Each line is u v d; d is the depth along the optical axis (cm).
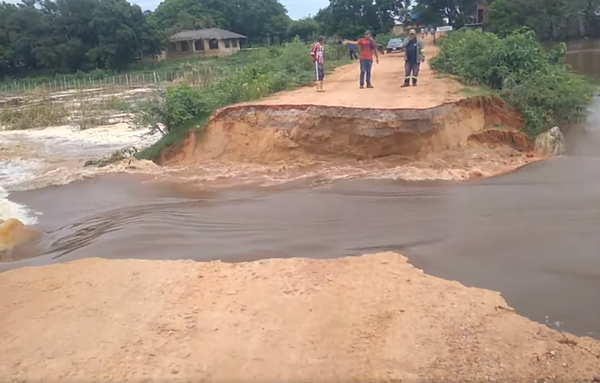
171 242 910
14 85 5747
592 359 532
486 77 1677
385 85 1748
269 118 1418
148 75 5844
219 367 552
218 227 968
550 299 645
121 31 6719
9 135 2748
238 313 650
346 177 1198
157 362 565
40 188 1388
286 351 572
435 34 4684
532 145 1402
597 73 2888
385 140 1288
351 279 720
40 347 606
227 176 1312
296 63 2244
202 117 1605
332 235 889
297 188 1164
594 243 782
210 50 7512
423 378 520
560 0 4116
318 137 1343
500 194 1027
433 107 1299
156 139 2297
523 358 539
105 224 1045
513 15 3838
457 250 793
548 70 1659
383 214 965
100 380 542
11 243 980
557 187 1051
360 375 529
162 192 1237
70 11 6925
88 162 1723
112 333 624
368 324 612
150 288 731
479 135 1378
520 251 774
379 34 5106
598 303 630
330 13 5822
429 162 1251
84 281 767
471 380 513
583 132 1516
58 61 6831
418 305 644
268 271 758
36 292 744
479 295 658
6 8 7106
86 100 3797
